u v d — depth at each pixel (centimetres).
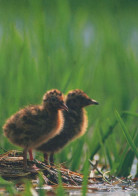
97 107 1571
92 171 1213
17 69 1602
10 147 1306
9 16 1955
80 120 1326
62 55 1894
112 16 2273
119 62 2086
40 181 973
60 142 1264
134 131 1309
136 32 2503
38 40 1817
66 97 1341
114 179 1202
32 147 1152
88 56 1962
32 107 1180
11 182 1038
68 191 1055
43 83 1625
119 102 1950
